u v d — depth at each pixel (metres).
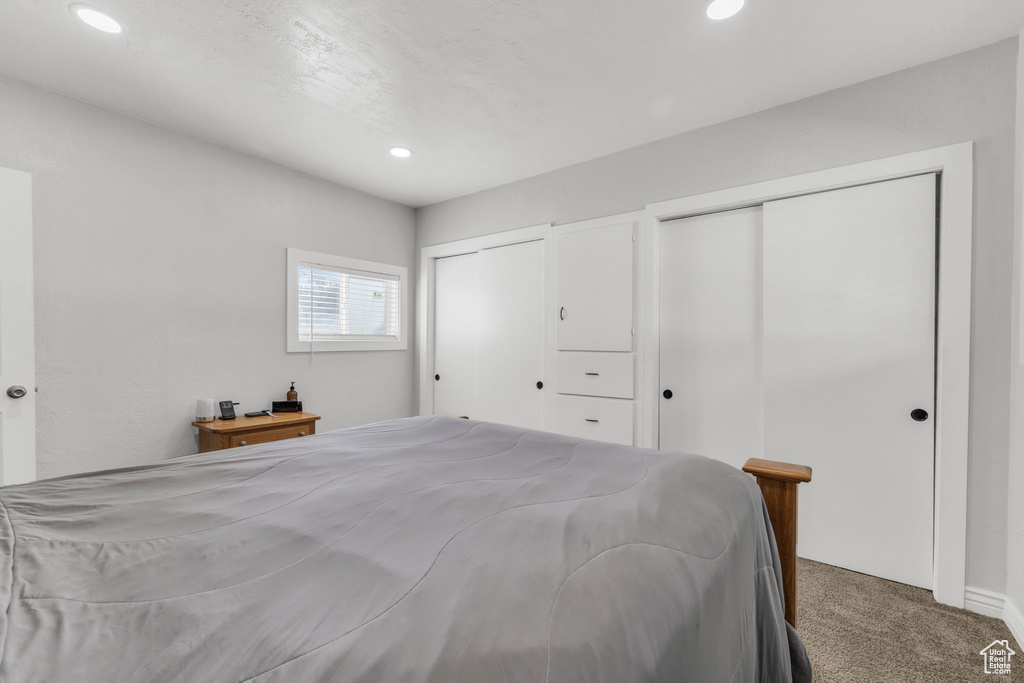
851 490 2.13
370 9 1.64
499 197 3.51
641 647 0.58
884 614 1.79
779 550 1.26
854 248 2.12
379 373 3.80
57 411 2.21
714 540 0.85
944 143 1.89
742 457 2.48
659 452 1.37
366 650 0.50
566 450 1.40
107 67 2.00
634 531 0.81
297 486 1.07
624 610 0.61
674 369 2.71
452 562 0.71
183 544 0.77
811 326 2.22
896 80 2.00
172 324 2.61
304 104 2.31
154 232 2.53
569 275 3.10
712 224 2.59
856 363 2.12
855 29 1.72
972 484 1.82
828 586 1.99
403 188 3.58
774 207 2.32
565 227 3.12
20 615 0.55
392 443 1.50
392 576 0.67
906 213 2.01
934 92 1.92
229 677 0.46
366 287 3.74
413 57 1.93
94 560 0.71
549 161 3.04
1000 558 1.77
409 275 4.07
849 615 1.78
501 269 3.54
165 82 2.12
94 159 2.32
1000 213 1.78
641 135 2.64
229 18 1.69
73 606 0.58
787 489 1.26
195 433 2.70
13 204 2.01
